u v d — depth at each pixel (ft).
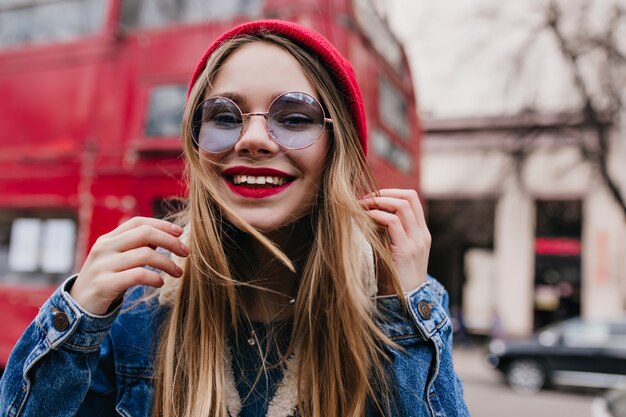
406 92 17.99
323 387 4.01
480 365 43.01
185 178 4.66
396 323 4.15
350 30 13.71
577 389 31.48
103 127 15.61
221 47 4.15
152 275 3.67
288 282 4.50
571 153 46.50
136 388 4.21
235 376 4.17
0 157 16.84
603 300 47.57
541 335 31.14
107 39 16.01
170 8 15.44
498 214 50.85
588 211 47.93
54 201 15.80
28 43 17.10
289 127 3.96
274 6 13.69
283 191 3.98
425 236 4.25
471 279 56.49
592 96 26.45
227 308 4.25
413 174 17.90
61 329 3.63
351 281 3.93
